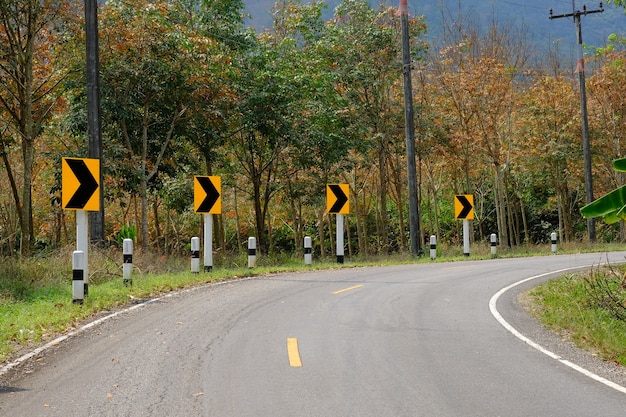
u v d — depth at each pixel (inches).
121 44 920.3
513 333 401.4
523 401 258.2
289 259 1088.2
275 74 1075.9
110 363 321.4
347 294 560.4
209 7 1132.5
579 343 370.3
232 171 1298.0
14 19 907.4
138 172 959.0
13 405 256.5
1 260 655.8
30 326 415.2
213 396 262.8
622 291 545.6
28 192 924.0
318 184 1333.7
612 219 510.3
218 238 1376.7
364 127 1320.1
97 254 706.8
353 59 1325.0
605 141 1563.7
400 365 315.3
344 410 244.7
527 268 808.3
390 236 2239.2
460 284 636.7
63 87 1029.2
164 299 539.2
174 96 1002.1
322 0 1262.3
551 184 1813.5
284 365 312.7
